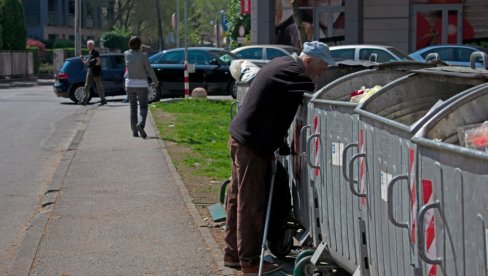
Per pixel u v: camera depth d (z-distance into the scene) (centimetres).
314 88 633
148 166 1193
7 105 2498
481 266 328
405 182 424
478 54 715
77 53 4103
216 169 1170
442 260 370
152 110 2116
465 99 413
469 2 2900
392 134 446
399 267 442
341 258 584
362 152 514
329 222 608
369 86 673
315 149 634
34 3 6900
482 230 325
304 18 3088
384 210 466
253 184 649
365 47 2141
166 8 7438
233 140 657
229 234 684
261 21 3002
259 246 661
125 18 7769
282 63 638
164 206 918
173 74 2514
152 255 722
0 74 4550
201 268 685
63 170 1175
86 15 7675
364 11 2972
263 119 634
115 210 902
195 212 880
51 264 698
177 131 1623
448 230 361
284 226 707
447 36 2930
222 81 2536
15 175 1191
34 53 5175
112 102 2627
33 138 1616
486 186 320
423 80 546
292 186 714
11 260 740
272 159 659
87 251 738
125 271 677
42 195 1038
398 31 2955
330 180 599
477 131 395
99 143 1459
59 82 2548
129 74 1501
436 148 371
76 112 2205
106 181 1081
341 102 575
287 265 705
